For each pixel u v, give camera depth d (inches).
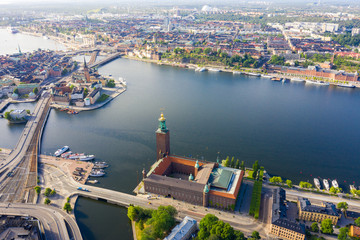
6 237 7859.3
